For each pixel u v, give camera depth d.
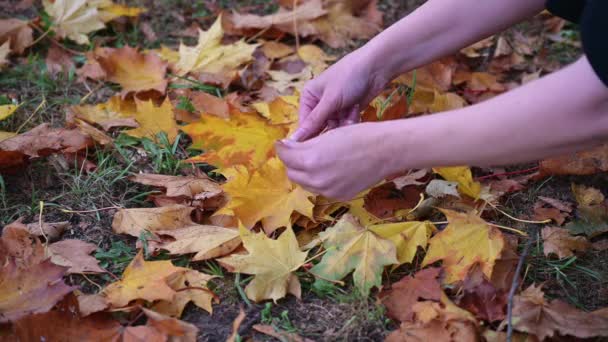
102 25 1.62
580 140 0.96
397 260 1.17
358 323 1.12
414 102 1.49
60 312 1.08
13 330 1.06
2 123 1.41
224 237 1.20
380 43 1.20
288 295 1.16
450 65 1.58
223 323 1.13
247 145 1.21
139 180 1.29
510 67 1.62
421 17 1.19
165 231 1.21
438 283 1.14
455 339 1.08
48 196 1.29
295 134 1.22
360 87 1.22
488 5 1.16
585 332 1.09
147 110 1.38
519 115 0.96
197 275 1.15
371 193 1.29
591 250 1.24
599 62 0.92
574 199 1.32
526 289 1.14
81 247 1.20
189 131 1.19
